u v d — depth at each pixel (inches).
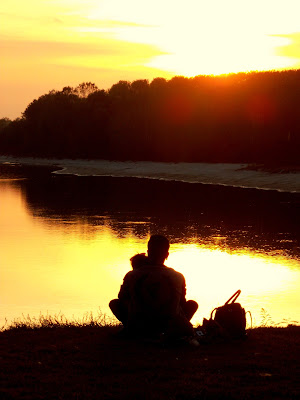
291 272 953.5
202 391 227.0
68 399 218.7
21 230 1446.9
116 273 945.5
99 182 3169.3
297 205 1977.1
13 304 727.1
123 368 255.6
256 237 1332.4
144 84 5324.8
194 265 1020.5
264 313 667.4
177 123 4315.9
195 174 3329.2
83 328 355.3
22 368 257.8
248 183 2834.6
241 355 279.6
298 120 3762.3
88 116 5295.3
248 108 3983.8
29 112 6171.3
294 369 257.4
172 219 1656.0
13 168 4618.6
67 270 967.0
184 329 288.7
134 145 4547.2
